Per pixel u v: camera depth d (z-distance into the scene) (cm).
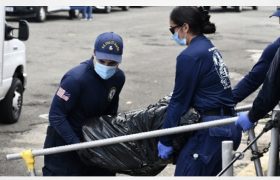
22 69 916
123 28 2248
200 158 408
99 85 443
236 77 1315
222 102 412
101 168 466
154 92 1141
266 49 468
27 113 955
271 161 389
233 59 1571
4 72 828
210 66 407
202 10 418
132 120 436
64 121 436
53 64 1440
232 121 369
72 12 2533
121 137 410
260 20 2702
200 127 381
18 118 904
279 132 398
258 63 470
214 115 410
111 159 426
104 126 436
